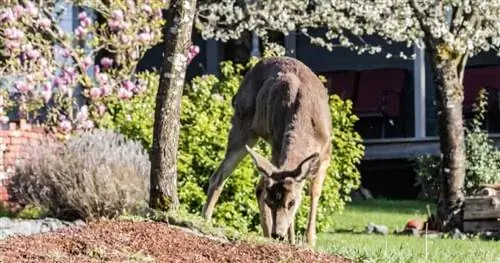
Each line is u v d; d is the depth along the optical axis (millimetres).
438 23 18578
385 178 25172
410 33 19688
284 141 12648
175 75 11188
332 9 20484
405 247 13648
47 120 18938
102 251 9117
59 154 15391
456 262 12352
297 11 21531
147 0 19438
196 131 15688
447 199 18438
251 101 13867
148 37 19094
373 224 18406
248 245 9922
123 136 15969
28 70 18297
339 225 18781
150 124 16484
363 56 27094
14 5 18781
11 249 9062
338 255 10641
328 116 13258
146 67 27297
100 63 20891
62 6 20844
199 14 21672
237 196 15352
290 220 11781
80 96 20734
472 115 24891
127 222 10188
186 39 11234
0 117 17969
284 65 13672
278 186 11719
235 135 13969
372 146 24828
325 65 27328
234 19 21062
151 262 8984
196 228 10406
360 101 25578
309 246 11633
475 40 19234
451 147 18578
